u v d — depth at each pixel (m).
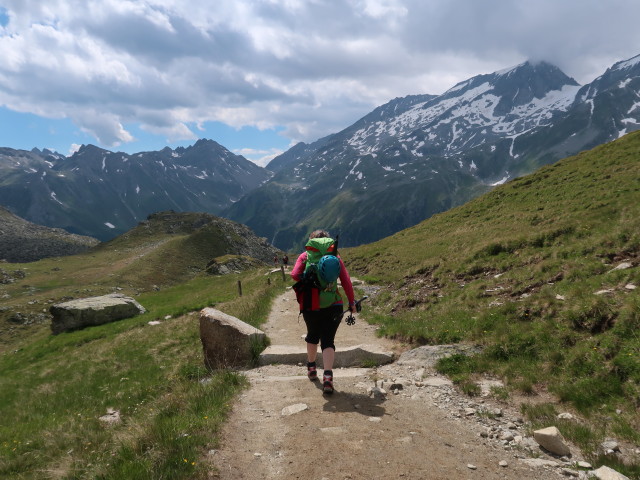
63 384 19.72
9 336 82.50
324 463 4.57
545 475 4.59
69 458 6.36
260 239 194.88
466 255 23.20
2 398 20.56
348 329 14.85
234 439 5.34
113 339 28.62
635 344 7.08
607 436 5.59
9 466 8.31
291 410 6.28
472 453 5.05
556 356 7.98
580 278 12.52
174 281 132.50
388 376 8.43
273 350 11.05
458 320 11.95
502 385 7.66
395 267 32.94
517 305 11.02
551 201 33.22
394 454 4.81
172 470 4.39
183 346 20.48
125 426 7.87
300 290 7.09
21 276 129.88
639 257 12.47
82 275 128.62
